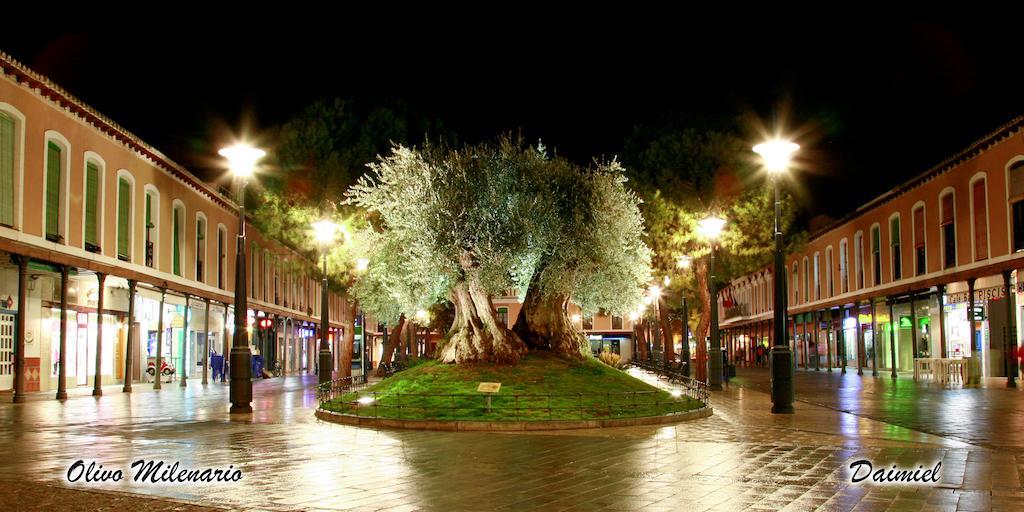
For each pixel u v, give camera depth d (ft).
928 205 116.57
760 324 231.30
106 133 94.12
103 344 110.73
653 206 110.01
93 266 87.97
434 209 64.44
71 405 75.10
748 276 241.55
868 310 148.15
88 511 27.91
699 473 35.24
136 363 117.80
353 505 29.01
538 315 71.87
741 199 108.78
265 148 117.60
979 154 100.83
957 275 105.50
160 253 108.78
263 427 55.36
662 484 32.68
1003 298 99.19
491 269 62.85
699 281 114.93
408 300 72.84
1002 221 95.25
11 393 87.15
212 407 73.56
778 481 33.17
